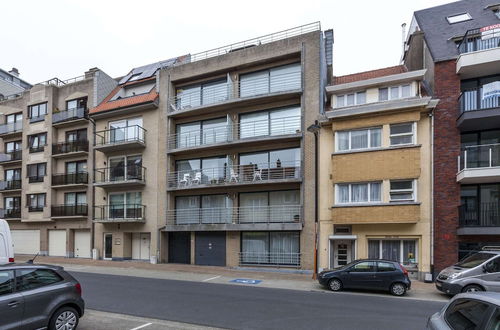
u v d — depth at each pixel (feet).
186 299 29.58
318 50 51.21
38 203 75.10
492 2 52.44
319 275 35.70
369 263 33.99
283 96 53.06
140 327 21.36
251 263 53.16
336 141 46.93
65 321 18.94
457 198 41.01
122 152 65.98
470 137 43.70
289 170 52.11
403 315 24.68
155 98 62.39
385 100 46.06
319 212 47.65
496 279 29.37
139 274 46.32
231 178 53.98
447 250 40.65
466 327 11.49
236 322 22.56
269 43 54.90
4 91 97.96
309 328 21.34
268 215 52.85
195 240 58.13
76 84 73.31
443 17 53.36
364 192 44.91
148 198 62.03
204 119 60.80
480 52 40.55
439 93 43.50
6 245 27.91
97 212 67.05
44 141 76.18
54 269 19.61
